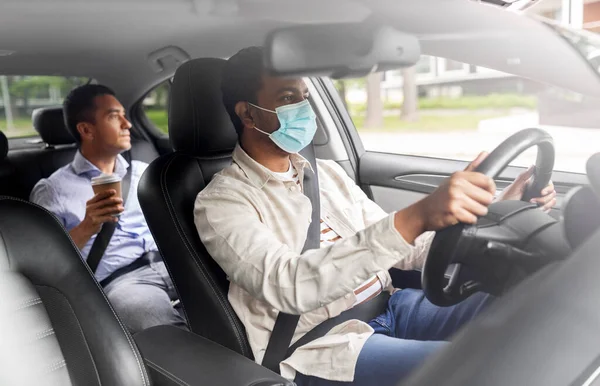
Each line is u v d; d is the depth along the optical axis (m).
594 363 0.76
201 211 1.34
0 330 0.85
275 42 0.98
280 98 1.30
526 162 1.14
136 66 2.40
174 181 1.39
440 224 0.98
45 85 2.52
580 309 0.81
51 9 1.10
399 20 1.05
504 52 1.15
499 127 1.13
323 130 2.17
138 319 2.00
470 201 0.97
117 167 2.37
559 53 1.22
